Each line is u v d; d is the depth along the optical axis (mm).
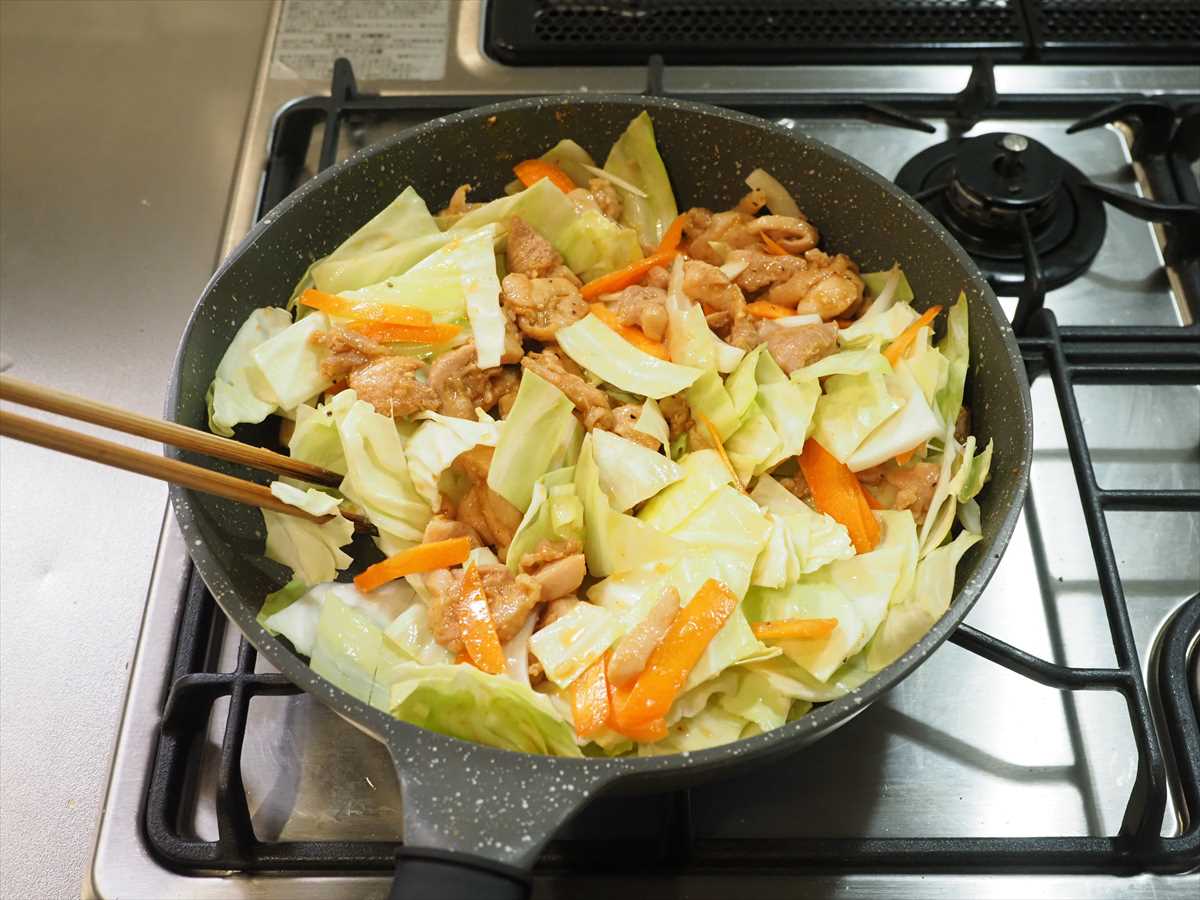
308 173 479
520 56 502
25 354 448
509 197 415
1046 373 408
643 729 311
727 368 383
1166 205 428
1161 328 404
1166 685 341
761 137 407
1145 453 404
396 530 360
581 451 368
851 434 367
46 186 494
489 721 313
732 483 358
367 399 369
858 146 477
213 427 362
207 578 294
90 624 385
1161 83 488
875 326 391
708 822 332
